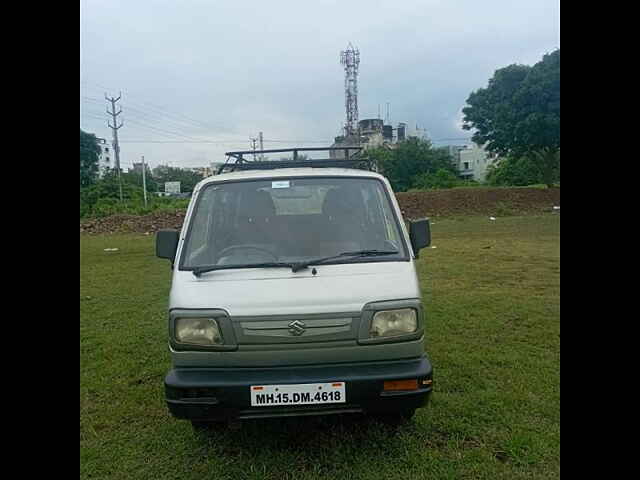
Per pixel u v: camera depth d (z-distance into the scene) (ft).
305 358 10.13
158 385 15.20
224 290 10.52
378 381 9.91
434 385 14.28
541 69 95.91
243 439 11.73
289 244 11.95
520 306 22.72
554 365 15.48
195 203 12.66
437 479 10.03
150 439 12.00
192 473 10.58
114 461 11.11
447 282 28.99
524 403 12.99
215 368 10.27
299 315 10.06
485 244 47.65
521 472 10.19
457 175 179.22
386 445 11.23
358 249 11.87
